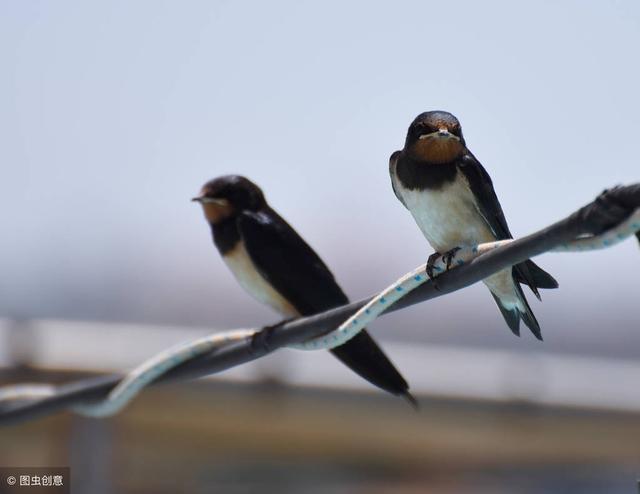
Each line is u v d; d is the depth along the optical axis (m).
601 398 14.74
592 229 6.61
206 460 15.11
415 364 14.68
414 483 16.27
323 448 15.73
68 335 14.02
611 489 15.47
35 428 13.66
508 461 15.73
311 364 13.95
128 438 14.48
